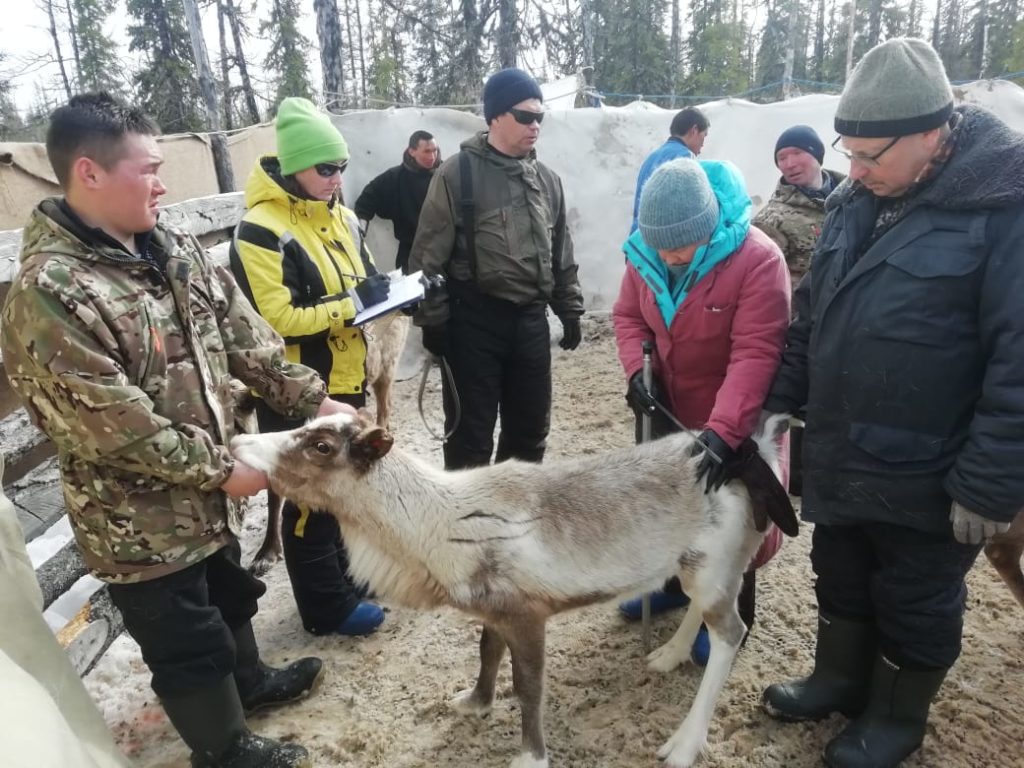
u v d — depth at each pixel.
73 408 1.99
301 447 2.53
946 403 2.19
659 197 2.60
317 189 3.20
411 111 7.64
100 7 22.27
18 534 2.07
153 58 17.75
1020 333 1.99
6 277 3.62
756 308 2.72
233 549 2.79
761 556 3.04
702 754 2.72
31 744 1.33
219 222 5.71
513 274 3.77
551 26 17.77
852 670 2.79
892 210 2.29
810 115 7.48
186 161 6.02
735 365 2.74
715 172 2.82
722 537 2.74
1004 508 2.07
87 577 3.51
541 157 8.09
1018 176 1.98
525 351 4.02
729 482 2.75
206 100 10.75
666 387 3.17
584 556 2.61
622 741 2.83
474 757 2.81
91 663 3.15
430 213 3.78
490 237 3.73
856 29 30.66
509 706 3.05
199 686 2.38
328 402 2.82
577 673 3.23
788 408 2.77
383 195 6.93
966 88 6.98
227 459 2.29
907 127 2.02
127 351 2.12
